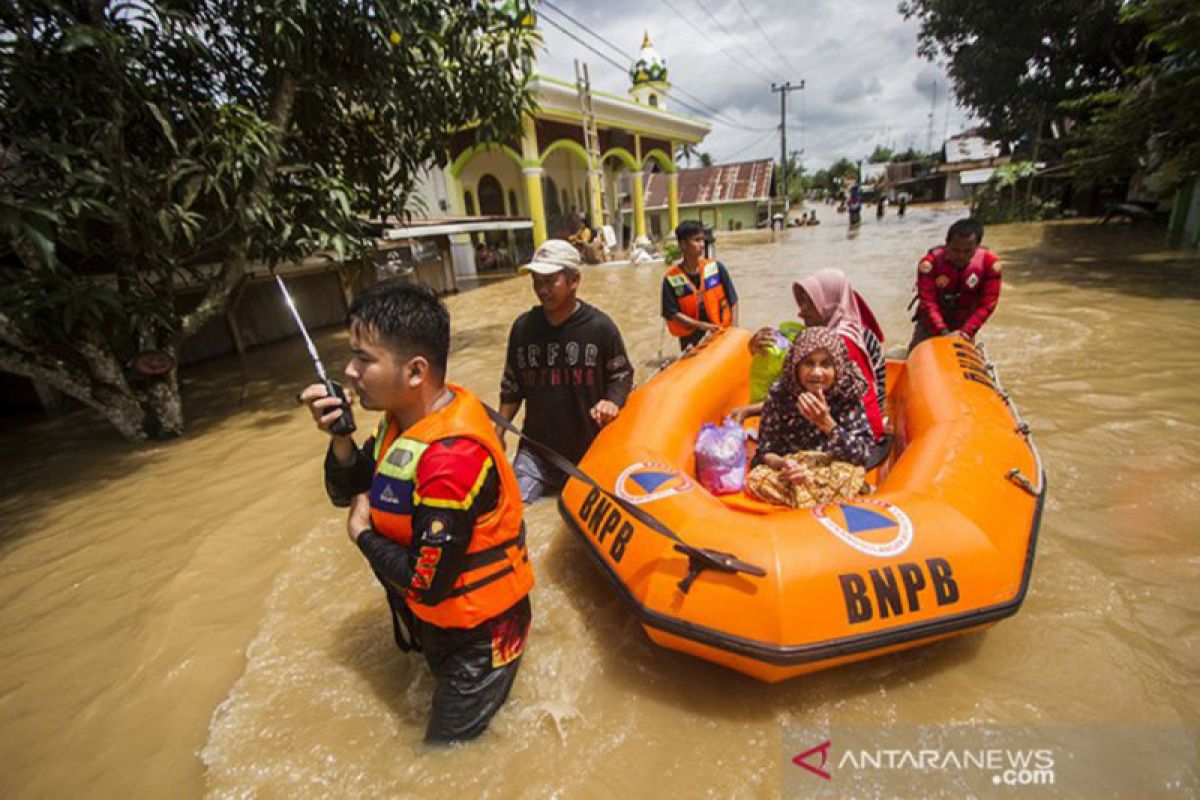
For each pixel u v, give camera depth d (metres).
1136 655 2.07
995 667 2.09
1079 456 3.53
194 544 3.40
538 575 2.84
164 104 4.83
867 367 3.04
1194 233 12.18
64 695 2.32
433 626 1.89
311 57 5.71
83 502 4.11
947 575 2.00
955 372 3.34
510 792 1.77
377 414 5.59
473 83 6.80
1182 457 3.42
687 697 2.09
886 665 2.14
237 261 5.66
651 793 1.74
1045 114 24.33
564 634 2.42
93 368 4.96
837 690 2.06
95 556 3.37
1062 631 2.21
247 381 7.43
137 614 2.80
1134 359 5.24
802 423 2.68
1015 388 4.72
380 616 2.64
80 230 4.46
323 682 2.26
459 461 1.65
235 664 2.41
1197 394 4.35
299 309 10.47
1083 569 2.52
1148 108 10.45
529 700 2.10
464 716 1.91
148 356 5.11
